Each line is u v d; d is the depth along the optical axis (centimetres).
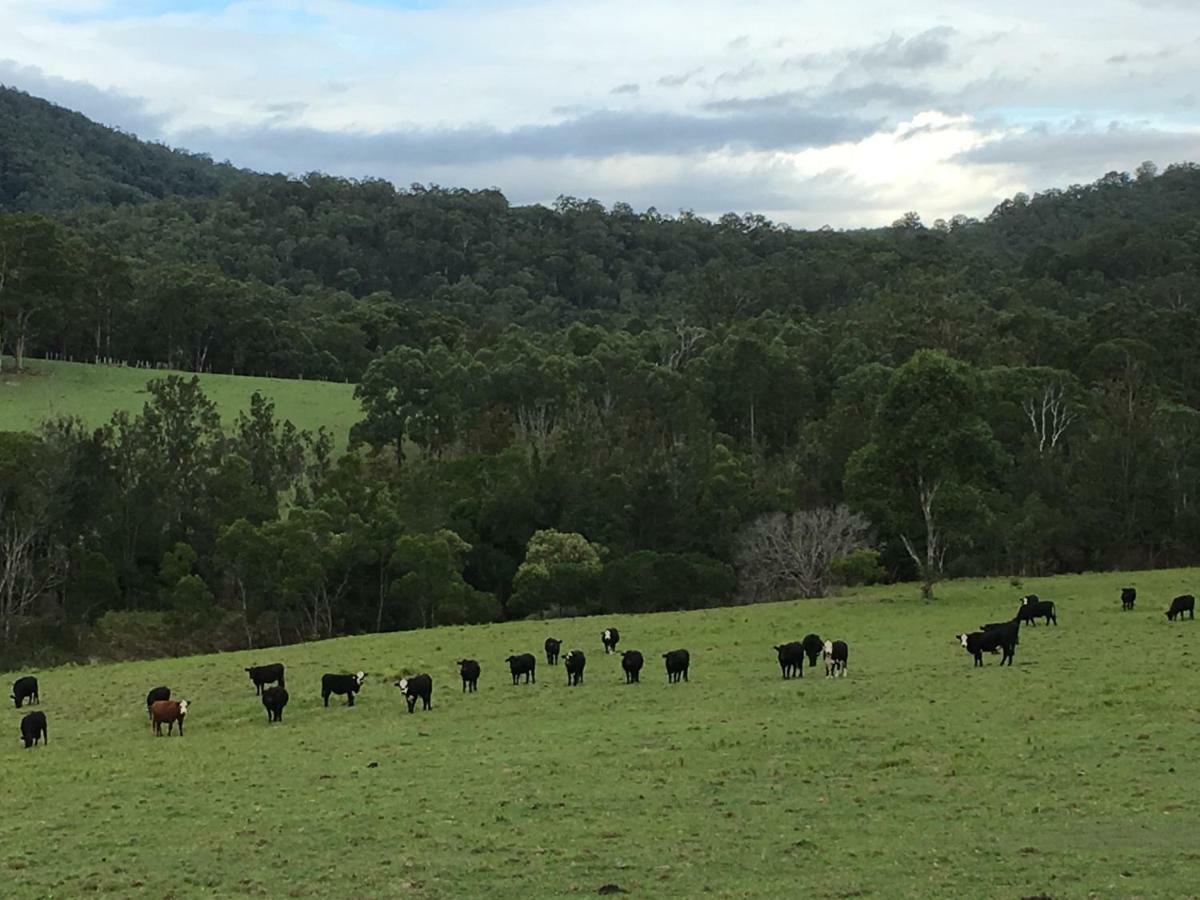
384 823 2283
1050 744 2695
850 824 2153
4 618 7544
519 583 7831
